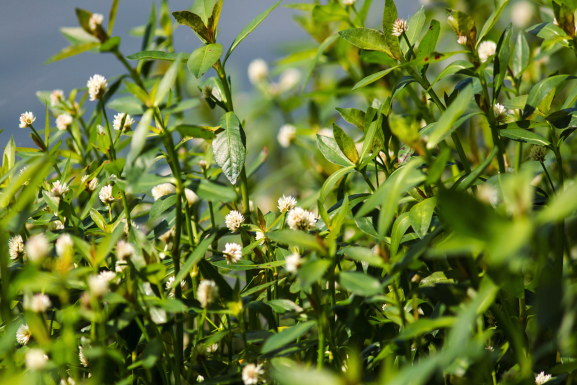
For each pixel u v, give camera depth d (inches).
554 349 65.9
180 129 64.9
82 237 67.4
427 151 62.8
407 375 60.4
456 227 60.7
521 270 64.1
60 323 66.2
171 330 67.1
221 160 68.2
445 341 65.1
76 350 65.8
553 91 68.1
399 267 62.9
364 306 66.4
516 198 60.4
